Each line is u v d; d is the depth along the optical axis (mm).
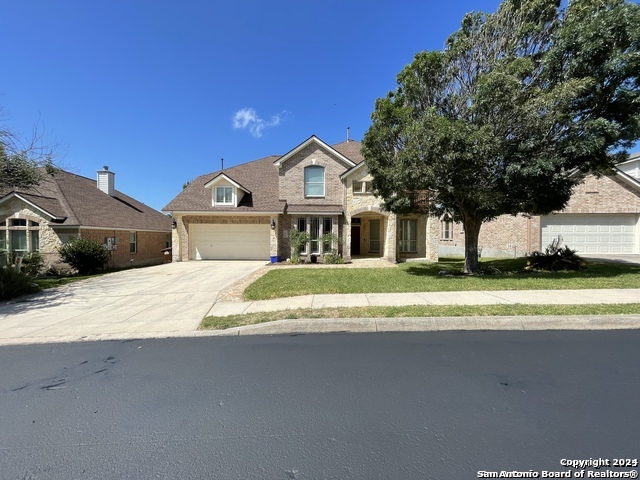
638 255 17266
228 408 3219
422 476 2297
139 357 4605
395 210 11953
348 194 17797
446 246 23859
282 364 4262
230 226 19609
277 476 2324
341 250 17969
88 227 17484
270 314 6449
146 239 23609
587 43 8570
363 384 3662
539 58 9938
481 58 10430
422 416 3018
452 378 3768
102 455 2576
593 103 9125
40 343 5270
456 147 8781
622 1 8734
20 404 3354
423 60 10508
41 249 16875
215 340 5312
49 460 2521
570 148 8750
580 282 9211
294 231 17641
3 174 11688
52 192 18688
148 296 9086
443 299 7469
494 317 5809
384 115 10750
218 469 2406
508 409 3109
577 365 4082
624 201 17562
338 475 2320
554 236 17719
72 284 11539
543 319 5750
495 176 9891
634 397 3305
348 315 6133
